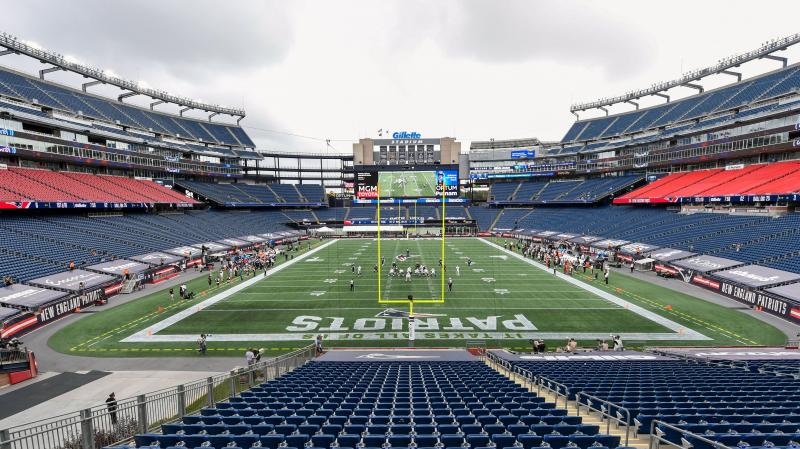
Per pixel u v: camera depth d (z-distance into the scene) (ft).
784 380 34.35
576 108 245.24
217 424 22.11
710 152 144.66
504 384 34.73
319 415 24.77
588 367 41.96
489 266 124.06
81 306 79.05
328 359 52.31
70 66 153.17
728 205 128.67
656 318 71.67
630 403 25.31
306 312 77.25
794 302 67.92
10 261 84.79
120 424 30.07
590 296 87.35
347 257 144.25
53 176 128.88
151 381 48.42
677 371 38.81
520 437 18.71
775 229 100.07
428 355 54.90
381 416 23.68
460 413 25.29
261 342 62.23
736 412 23.52
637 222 151.74
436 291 92.84
